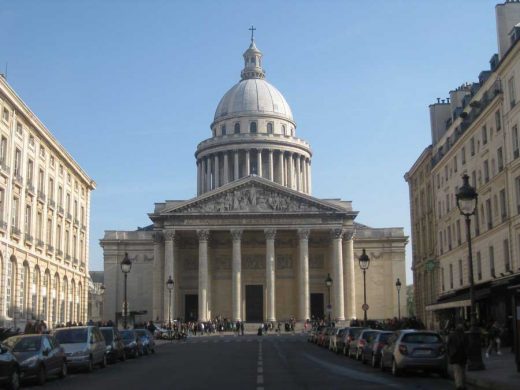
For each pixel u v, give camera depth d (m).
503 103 57.53
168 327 98.62
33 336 31.86
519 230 54.53
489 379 28.52
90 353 37.19
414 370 34.03
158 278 129.50
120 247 148.12
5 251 61.81
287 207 128.12
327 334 66.69
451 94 82.56
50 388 28.75
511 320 53.84
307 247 127.12
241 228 127.19
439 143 83.00
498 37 62.50
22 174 67.00
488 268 63.50
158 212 131.00
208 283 130.88
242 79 193.38
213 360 47.97
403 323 65.06
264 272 136.88
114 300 146.00
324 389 26.78
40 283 73.62
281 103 184.62
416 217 99.75
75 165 88.62
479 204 66.06
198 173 177.88
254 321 135.50
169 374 35.47
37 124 70.56
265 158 173.50
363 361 42.78
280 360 47.41
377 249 144.38
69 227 87.69
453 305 64.69
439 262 83.88
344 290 129.38
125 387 28.39
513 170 55.31
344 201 132.75
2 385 26.61
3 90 60.00
